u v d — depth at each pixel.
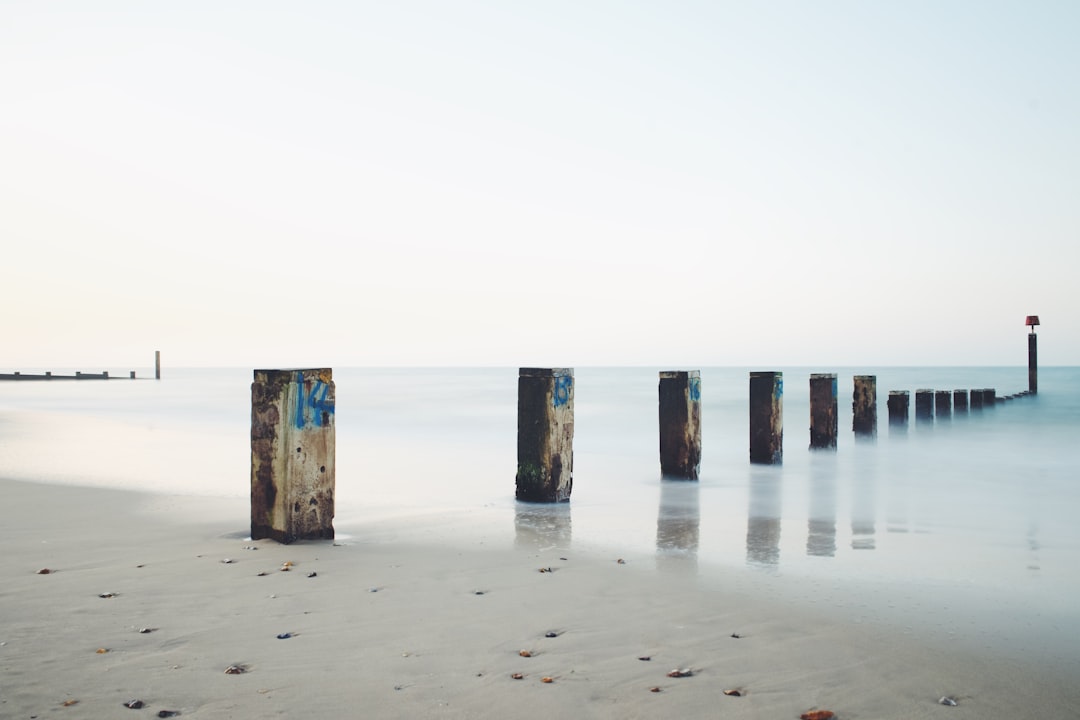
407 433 21.16
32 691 3.57
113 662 3.96
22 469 12.39
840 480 12.54
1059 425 25.97
